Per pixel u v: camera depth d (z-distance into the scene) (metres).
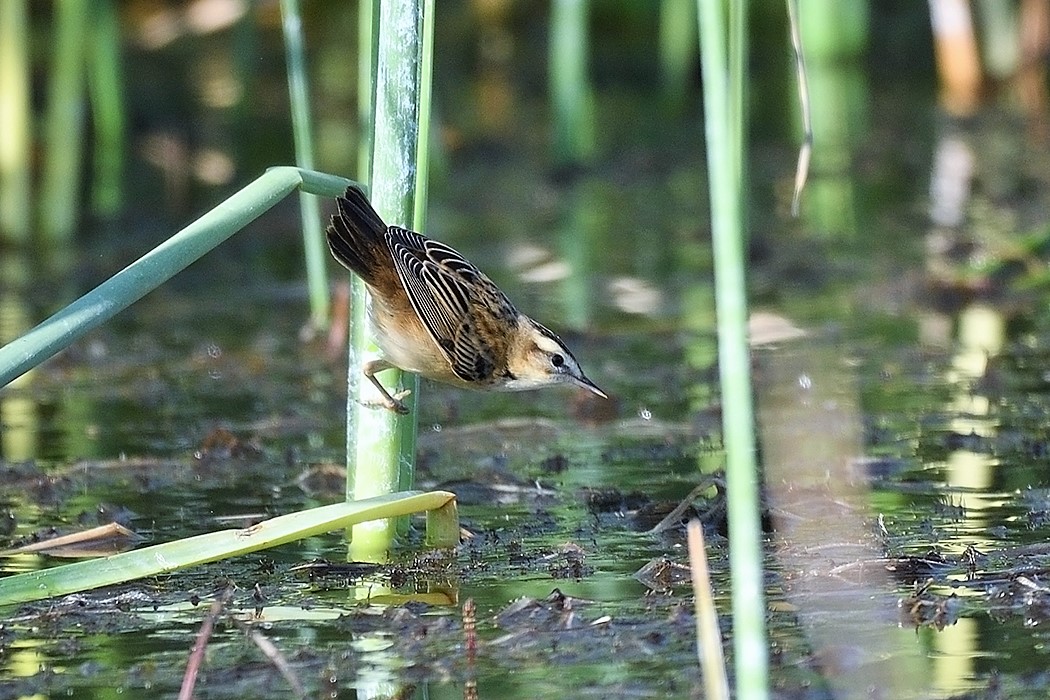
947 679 7.02
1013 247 16.47
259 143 24.45
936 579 8.46
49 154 20.34
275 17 30.33
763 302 16.28
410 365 9.39
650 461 11.35
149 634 7.86
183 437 12.13
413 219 9.16
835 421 11.89
